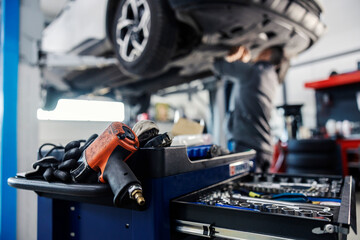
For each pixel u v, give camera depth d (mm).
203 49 1972
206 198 650
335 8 5613
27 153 1277
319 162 2670
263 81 1700
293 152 2842
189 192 639
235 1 1450
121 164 493
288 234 433
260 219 461
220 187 776
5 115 1194
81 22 2561
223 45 1935
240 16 1561
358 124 3422
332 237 401
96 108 3928
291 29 1723
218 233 503
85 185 513
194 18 1638
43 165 612
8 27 1228
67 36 2818
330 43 5812
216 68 1783
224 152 887
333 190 762
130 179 467
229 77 1790
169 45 1710
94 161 508
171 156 574
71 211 738
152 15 1666
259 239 458
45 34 3373
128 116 4031
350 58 5539
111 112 4035
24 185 613
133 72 1914
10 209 1175
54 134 3529
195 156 739
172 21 1671
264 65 1763
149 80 3346
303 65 6312
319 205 608
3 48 1209
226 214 498
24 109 1283
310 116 6199
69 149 617
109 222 642
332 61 5836
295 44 1935
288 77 6617
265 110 1705
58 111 3785
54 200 741
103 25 2250
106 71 3061
